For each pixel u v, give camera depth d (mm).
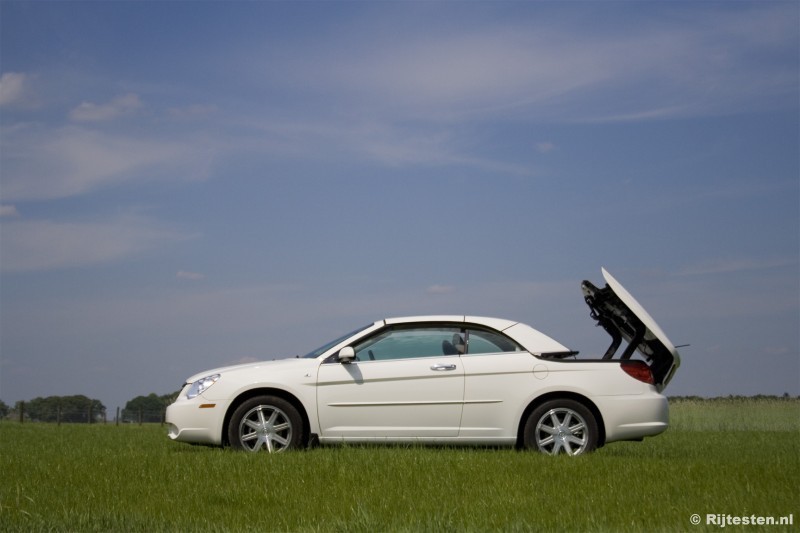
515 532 5746
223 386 10680
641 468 8492
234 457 9516
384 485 7566
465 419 10547
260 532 5918
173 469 8539
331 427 10578
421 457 9094
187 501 6914
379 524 5973
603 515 6305
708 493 7188
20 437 17438
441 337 10797
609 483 7621
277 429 10641
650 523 6102
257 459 9211
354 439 10578
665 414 10578
